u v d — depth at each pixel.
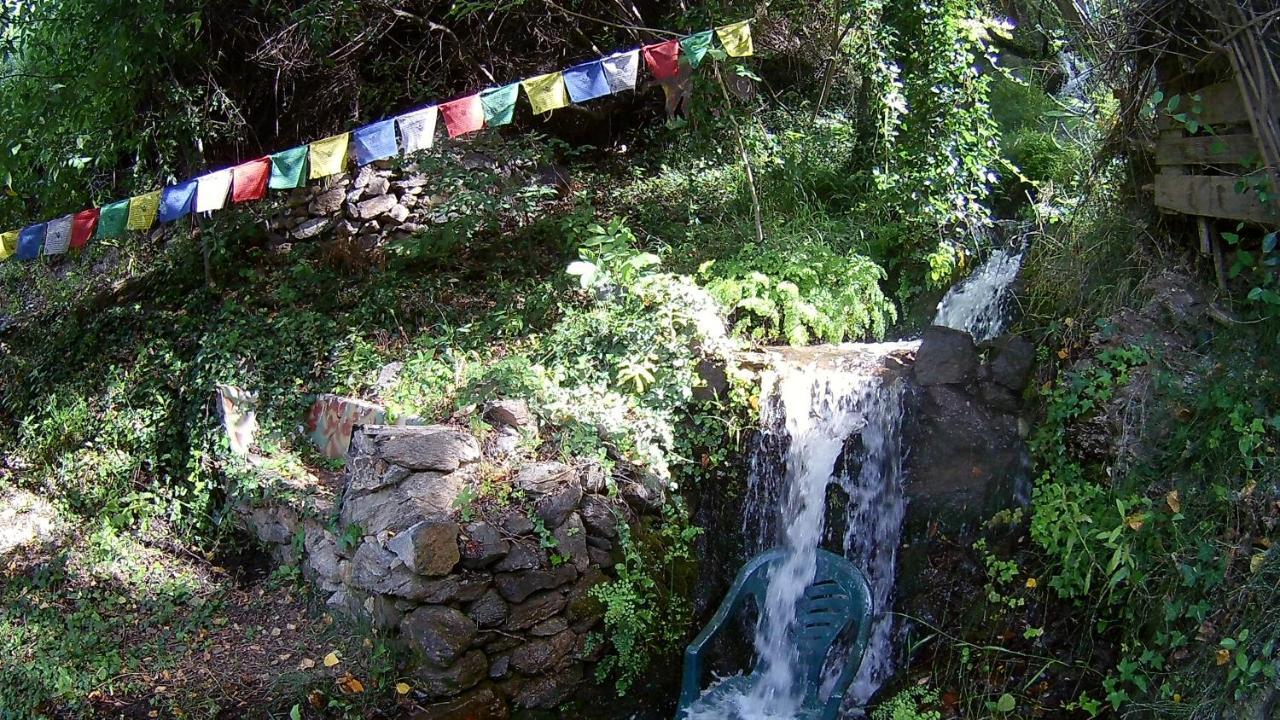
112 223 5.92
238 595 6.17
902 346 6.51
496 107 5.69
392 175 8.42
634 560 5.39
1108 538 4.80
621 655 5.29
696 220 8.16
